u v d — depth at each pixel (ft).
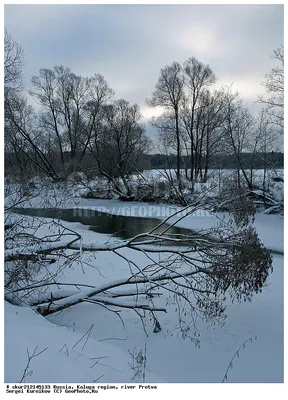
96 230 59.88
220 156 82.99
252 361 17.78
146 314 23.98
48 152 132.57
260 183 76.54
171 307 25.16
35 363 12.86
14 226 26.94
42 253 23.11
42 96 131.85
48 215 60.90
